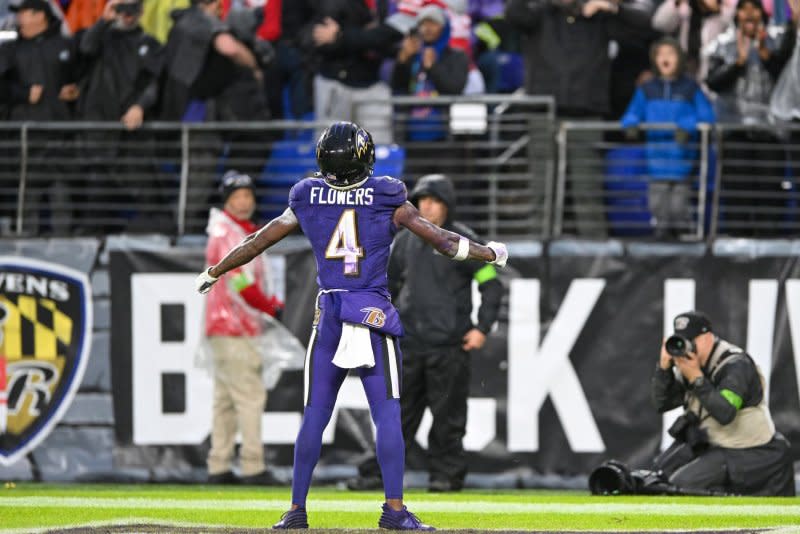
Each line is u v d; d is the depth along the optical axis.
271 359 34.53
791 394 34.09
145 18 40.50
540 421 34.25
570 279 34.56
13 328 35.41
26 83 37.81
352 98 37.88
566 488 33.97
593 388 34.28
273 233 17.89
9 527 18.62
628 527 19.67
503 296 34.59
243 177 32.66
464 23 39.59
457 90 37.53
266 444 34.38
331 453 34.16
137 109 36.53
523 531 17.38
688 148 35.69
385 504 17.11
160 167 37.97
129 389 35.09
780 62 36.28
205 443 34.75
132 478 34.78
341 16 37.97
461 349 30.25
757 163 35.34
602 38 36.59
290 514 17.28
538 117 35.53
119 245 35.47
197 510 22.72
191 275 35.22
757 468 28.58
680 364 28.41
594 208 36.16
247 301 32.09
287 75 39.72
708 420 29.14
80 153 36.88
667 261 34.53
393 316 17.45
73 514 21.48
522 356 34.38
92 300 35.41
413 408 30.44
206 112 37.12
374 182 17.62
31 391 35.25
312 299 34.81
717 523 20.50
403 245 30.58
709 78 36.66
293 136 38.50
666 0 37.97
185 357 35.03
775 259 34.38
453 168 37.03
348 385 34.22
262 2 40.19
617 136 37.47
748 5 35.91
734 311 34.38
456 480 30.67
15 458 35.06
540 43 36.53
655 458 31.17
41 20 37.97
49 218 39.12
